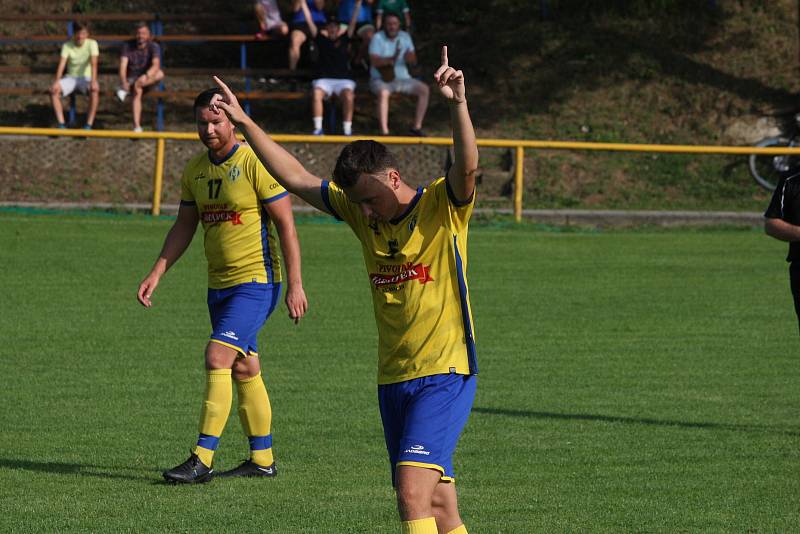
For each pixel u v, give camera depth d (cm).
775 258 4703
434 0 7475
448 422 1255
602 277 4244
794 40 7100
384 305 1297
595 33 7162
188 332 3238
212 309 1973
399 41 5938
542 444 2147
